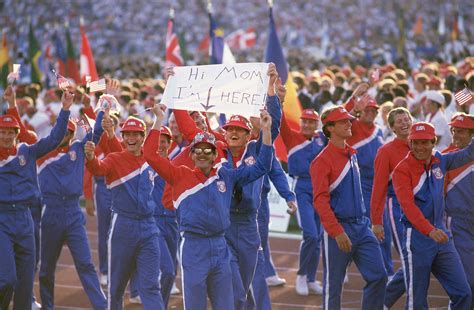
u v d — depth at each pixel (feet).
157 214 85.51
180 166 66.85
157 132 66.33
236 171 67.31
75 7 409.08
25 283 76.13
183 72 71.61
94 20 406.21
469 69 158.92
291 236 127.75
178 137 91.09
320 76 171.01
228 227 68.33
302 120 93.40
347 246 70.33
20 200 74.74
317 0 424.46
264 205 82.33
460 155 70.33
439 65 189.98
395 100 107.14
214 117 94.84
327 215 70.59
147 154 65.82
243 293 70.54
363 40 336.08
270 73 69.36
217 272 66.18
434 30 418.51
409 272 70.33
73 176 83.66
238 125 72.95
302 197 94.17
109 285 76.28
